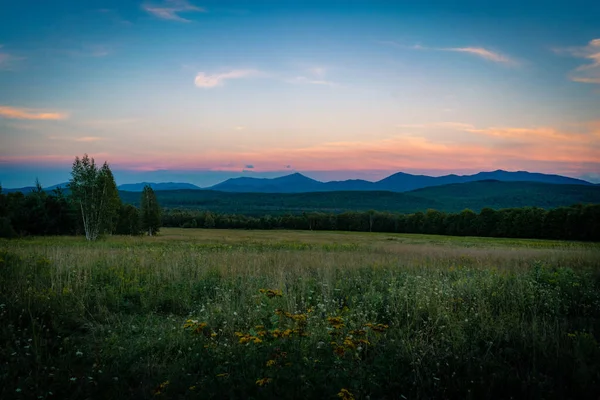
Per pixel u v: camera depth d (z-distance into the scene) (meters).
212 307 6.96
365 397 3.89
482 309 6.81
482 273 10.80
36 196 45.56
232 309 6.80
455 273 11.60
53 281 8.43
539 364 4.77
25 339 5.35
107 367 4.58
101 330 6.12
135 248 21.16
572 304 7.74
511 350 5.12
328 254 18.66
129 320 6.85
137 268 10.81
